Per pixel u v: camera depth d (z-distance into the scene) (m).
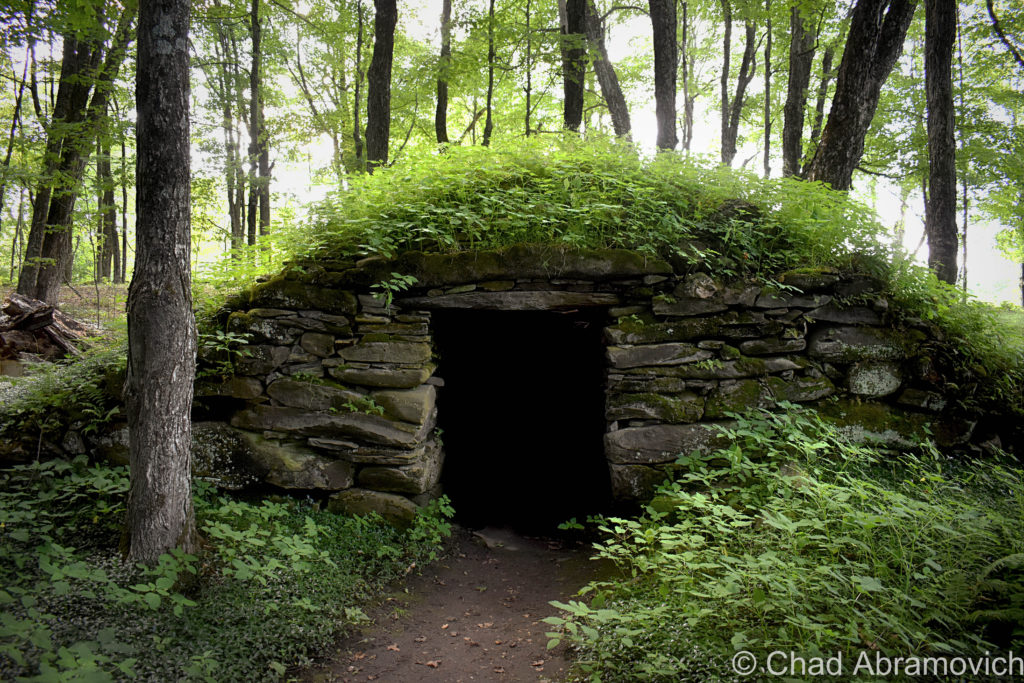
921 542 3.80
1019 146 12.69
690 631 3.43
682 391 5.62
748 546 4.21
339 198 6.23
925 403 5.60
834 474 5.07
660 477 5.50
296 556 4.45
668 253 5.83
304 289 5.61
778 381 5.62
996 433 5.61
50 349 8.51
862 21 7.64
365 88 17.45
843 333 5.72
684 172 6.39
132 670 2.92
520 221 5.71
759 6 10.80
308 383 5.55
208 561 4.23
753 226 6.11
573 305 5.81
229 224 17.17
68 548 3.99
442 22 11.52
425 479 5.64
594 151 6.52
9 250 21.20
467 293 5.73
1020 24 11.95
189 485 4.21
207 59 16.06
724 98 14.91
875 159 14.73
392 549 5.23
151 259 3.91
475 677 3.75
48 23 7.60
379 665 3.85
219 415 5.66
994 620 3.15
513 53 12.12
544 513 7.36
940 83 9.01
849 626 3.00
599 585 4.65
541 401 9.23
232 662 3.40
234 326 5.56
